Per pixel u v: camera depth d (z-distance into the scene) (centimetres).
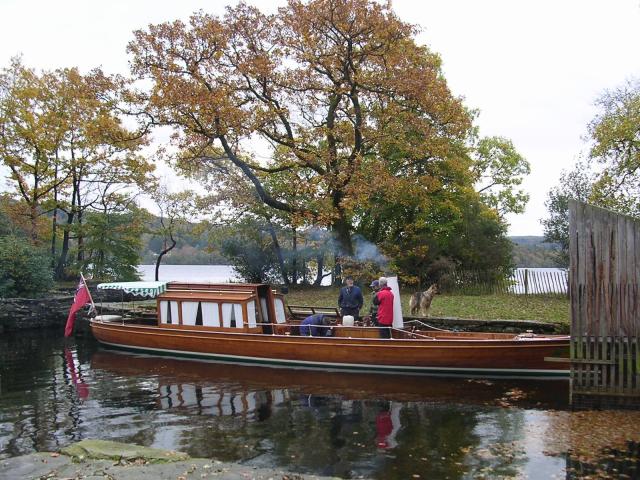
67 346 1920
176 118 2161
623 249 990
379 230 3138
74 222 3328
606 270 996
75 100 3017
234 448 818
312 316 1548
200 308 1644
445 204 2789
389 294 1434
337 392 1182
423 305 1761
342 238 2564
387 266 2648
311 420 962
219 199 2720
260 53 2209
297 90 2305
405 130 2427
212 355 1596
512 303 2033
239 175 2783
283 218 2967
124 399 1152
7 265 2358
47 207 3091
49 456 694
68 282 3017
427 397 1123
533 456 757
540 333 1519
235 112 2072
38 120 2989
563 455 757
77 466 655
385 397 1129
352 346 1412
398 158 2739
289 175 2744
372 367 1406
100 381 1340
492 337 1455
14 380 1362
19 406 1103
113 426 951
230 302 1593
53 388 1268
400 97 2370
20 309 2319
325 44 2333
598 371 1010
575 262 1011
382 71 2302
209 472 637
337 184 2272
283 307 1730
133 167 3173
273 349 1499
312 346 1452
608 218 995
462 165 2695
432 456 768
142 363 1578
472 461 744
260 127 2220
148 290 1705
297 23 2205
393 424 930
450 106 2378
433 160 2750
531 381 1269
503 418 949
